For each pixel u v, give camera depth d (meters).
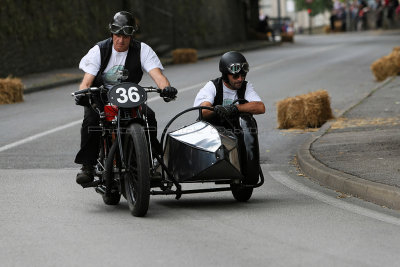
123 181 10.74
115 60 10.87
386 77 31.59
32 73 39.66
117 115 10.44
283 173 14.43
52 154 16.81
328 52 52.72
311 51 55.31
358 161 13.94
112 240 9.05
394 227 9.69
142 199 10.12
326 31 97.69
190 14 60.62
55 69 42.25
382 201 11.20
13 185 13.18
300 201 11.58
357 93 27.48
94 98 10.71
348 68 38.50
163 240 9.03
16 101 28.73
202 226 9.79
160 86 10.73
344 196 11.91
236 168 10.59
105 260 8.17
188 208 11.10
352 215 10.45
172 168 10.79
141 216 10.42
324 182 13.15
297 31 110.19
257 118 22.06
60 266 7.97
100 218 10.38
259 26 82.25
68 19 43.47
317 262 8.03
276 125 20.69
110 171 10.61
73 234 9.38
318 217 10.30
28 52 39.31
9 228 9.75
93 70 10.83
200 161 10.48
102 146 11.11
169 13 57.59
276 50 60.06
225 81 11.57
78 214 10.68
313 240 8.97
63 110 25.44
